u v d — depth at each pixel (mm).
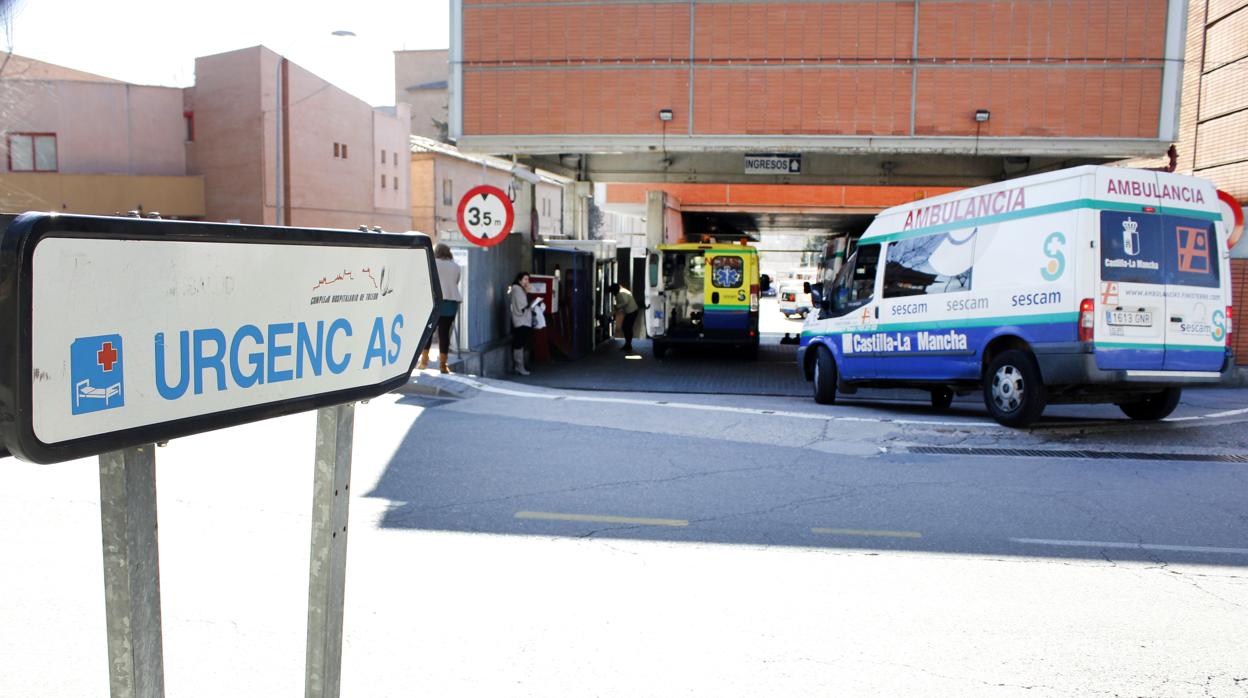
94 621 4086
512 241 18250
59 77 36000
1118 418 10438
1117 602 4578
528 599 4492
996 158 19281
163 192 34906
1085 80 14797
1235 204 12539
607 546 5344
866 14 15070
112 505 1452
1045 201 9102
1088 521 6023
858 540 5543
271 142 34625
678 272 21641
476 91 15766
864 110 15203
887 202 29062
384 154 42688
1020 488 6906
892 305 11164
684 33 15359
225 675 3635
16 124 33312
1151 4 14570
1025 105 14922
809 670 3770
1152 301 8844
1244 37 16984
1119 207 8766
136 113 35062
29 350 1224
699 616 4316
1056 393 9297
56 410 1271
